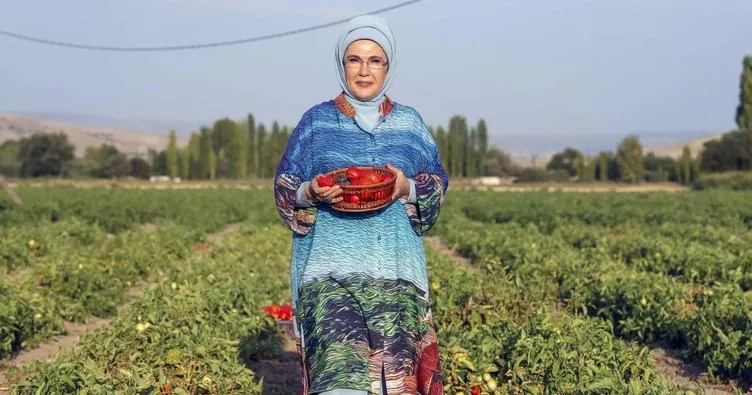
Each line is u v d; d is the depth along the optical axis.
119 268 15.00
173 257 18.84
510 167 111.31
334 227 4.59
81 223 22.86
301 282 4.62
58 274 12.63
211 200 46.84
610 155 102.56
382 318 4.50
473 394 6.62
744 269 13.45
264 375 8.52
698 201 43.38
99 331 8.16
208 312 9.62
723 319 9.38
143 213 35.94
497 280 11.22
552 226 29.89
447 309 9.64
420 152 4.79
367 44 4.62
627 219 31.45
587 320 7.92
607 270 13.21
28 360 9.86
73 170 92.75
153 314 8.28
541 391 6.58
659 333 10.44
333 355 4.35
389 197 4.50
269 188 72.19
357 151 4.66
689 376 9.07
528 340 6.95
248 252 18.28
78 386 6.19
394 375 4.46
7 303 10.29
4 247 17.31
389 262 4.58
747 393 8.40
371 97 4.70
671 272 14.98
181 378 6.95
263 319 10.16
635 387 6.04
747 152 73.81
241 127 108.19
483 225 27.58
